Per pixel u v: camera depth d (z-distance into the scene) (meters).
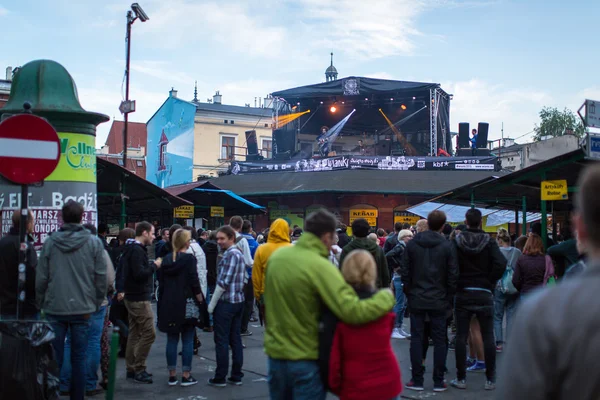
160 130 47.47
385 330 4.19
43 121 5.84
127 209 18.98
